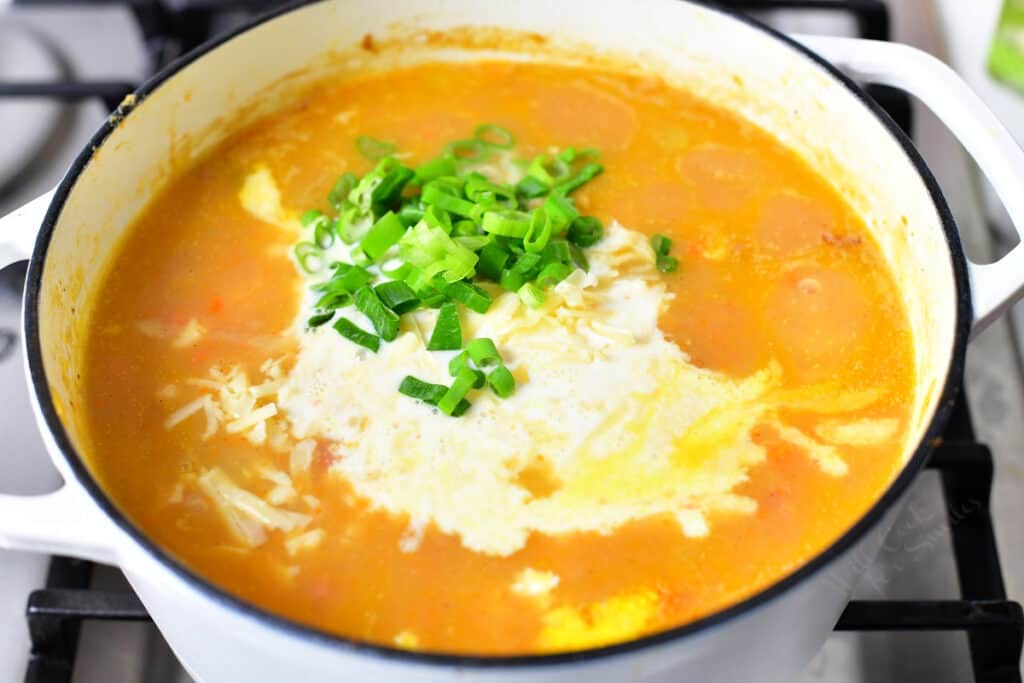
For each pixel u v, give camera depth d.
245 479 0.54
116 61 0.74
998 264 0.53
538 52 0.67
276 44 0.64
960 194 0.68
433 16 0.66
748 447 0.54
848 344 0.57
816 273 0.60
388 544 0.52
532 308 0.56
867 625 0.54
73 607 0.54
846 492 0.53
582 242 0.59
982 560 0.56
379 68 0.67
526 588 0.51
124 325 0.58
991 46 0.68
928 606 0.54
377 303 0.56
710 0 0.64
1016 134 0.69
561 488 0.53
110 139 0.59
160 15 0.72
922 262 0.57
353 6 0.65
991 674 0.54
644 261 0.59
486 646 0.50
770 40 0.62
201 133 0.63
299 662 0.46
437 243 0.56
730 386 0.56
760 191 0.62
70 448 0.48
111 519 0.47
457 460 0.54
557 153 0.64
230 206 0.62
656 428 0.55
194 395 0.56
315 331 0.57
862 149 0.61
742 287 0.59
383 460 0.54
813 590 0.47
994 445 0.62
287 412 0.55
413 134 0.65
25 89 0.67
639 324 0.57
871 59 0.60
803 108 0.63
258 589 0.51
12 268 0.65
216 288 0.59
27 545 0.48
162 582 0.46
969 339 0.52
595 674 0.45
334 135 0.65
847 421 0.55
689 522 0.53
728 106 0.66
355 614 0.51
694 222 0.61
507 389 0.55
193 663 0.51
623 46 0.66
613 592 0.51
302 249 0.60
